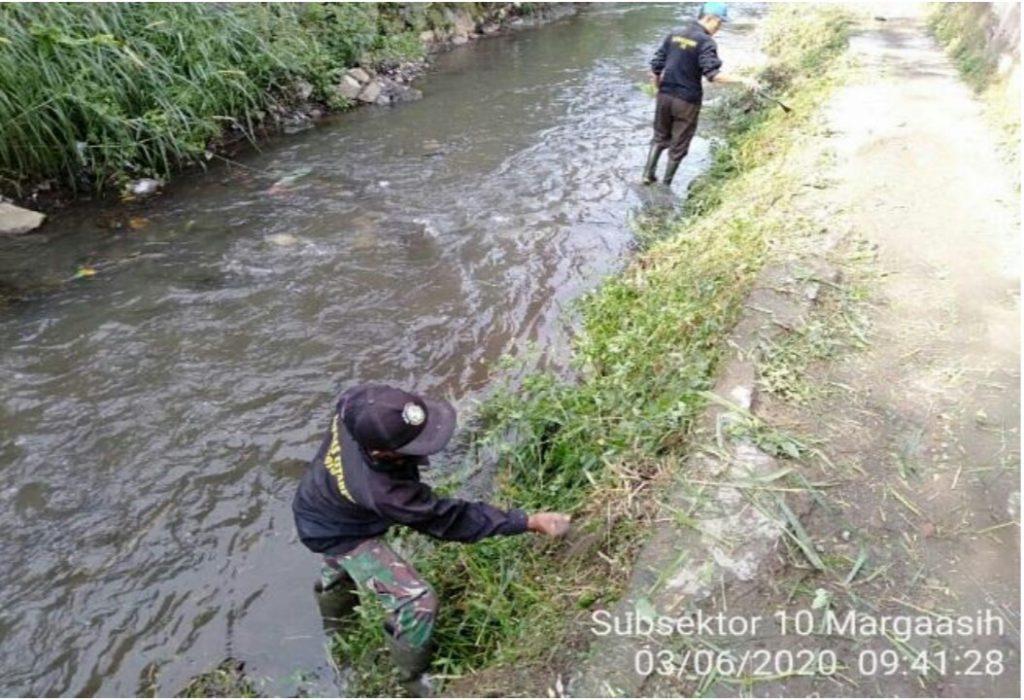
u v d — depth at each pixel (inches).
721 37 557.0
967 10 399.2
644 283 218.4
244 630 131.5
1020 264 187.5
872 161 250.7
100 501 155.0
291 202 288.7
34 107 262.7
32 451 165.9
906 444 133.5
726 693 96.7
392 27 482.3
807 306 168.9
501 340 210.4
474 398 186.1
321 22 409.1
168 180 299.3
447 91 430.3
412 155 337.7
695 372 150.9
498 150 346.9
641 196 304.8
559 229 275.0
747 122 362.9
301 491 123.8
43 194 274.7
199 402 182.2
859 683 97.8
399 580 119.8
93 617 132.6
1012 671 99.1
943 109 300.4
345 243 259.4
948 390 146.1
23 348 198.2
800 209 219.6
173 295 224.8
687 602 107.4
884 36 429.1
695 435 134.8
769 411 139.8
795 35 479.5
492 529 118.7
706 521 118.1
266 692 121.1
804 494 122.6
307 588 139.3
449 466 164.6
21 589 136.7
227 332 209.0
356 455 113.7
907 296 175.6
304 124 366.0
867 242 198.1
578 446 151.7
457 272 244.2
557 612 115.0
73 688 121.7
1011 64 303.6
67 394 183.0
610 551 121.6
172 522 151.0
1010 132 267.1
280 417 178.5
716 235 225.3
